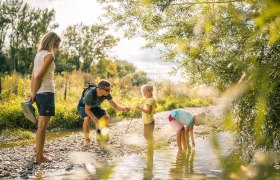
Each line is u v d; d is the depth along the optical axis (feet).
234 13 2.94
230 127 2.82
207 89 2.86
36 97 16.94
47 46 17.06
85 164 17.35
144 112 23.04
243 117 5.24
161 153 20.71
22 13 179.32
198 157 18.84
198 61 4.45
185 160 18.01
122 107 23.58
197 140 26.76
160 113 74.59
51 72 16.98
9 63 178.81
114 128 41.01
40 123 17.29
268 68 2.82
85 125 24.97
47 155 20.40
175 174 14.29
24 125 42.42
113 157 19.90
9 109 43.27
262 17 2.54
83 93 25.94
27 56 183.21
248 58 3.04
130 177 13.73
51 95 16.99
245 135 5.31
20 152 22.26
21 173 15.53
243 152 4.93
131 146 23.53
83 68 199.52
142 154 20.79
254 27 2.88
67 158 19.15
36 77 16.48
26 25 179.93
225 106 2.83
